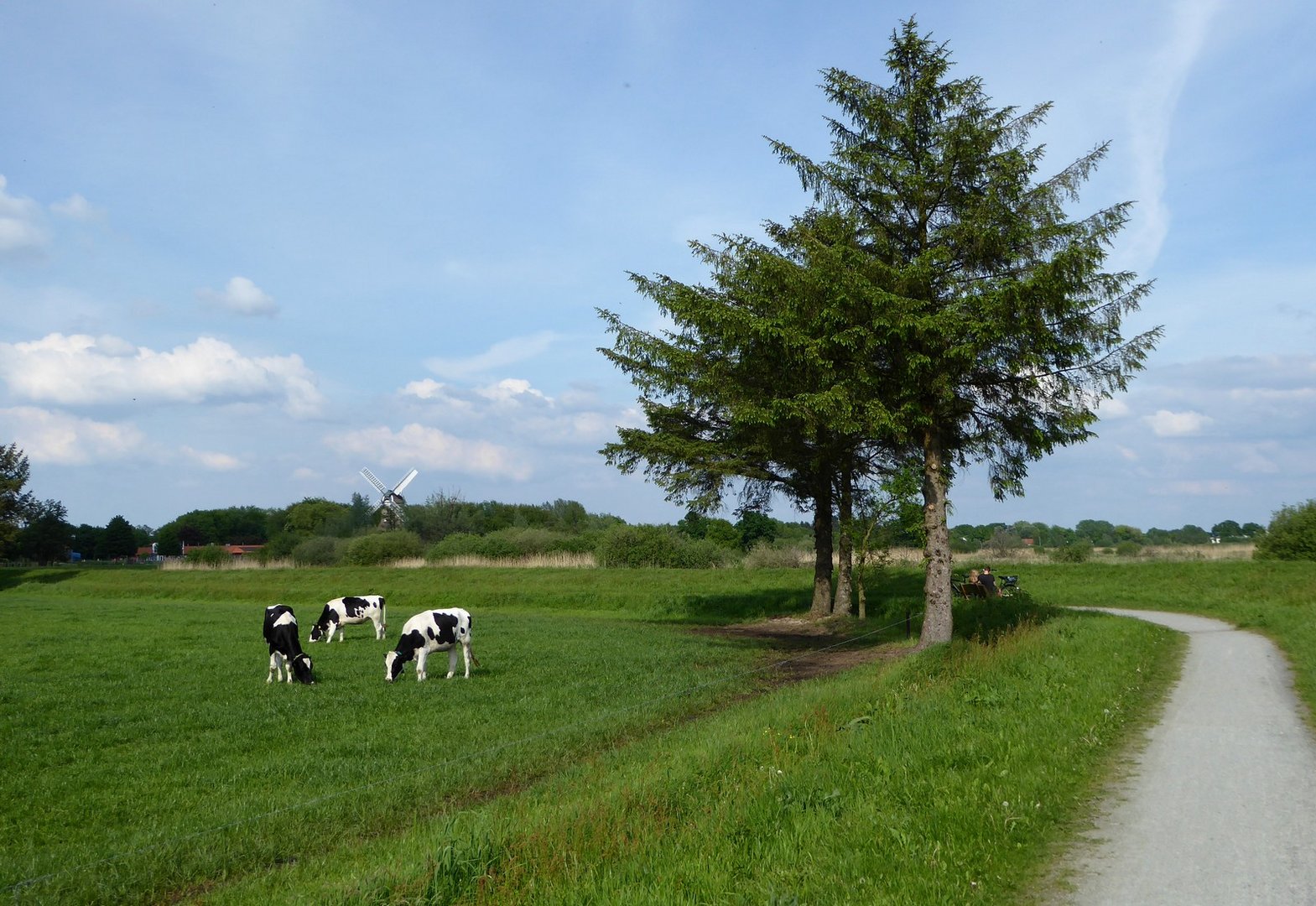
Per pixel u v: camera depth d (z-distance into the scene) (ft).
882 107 65.16
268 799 33.71
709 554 173.47
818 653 76.28
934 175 65.21
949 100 65.21
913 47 65.10
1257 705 41.50
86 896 25.09
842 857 21.43
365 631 102.83
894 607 109.40
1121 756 31.86
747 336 64.18
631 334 88.33
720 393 73.77
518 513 341.41
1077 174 62.49
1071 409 64.49
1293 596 95.20
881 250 65.46
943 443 69.41
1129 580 124.77
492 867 22.20
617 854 22.74
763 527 255.29
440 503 300.61
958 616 87.81
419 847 25.31
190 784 36.29
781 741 33.47
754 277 63.41
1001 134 64.75
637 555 169.99
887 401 61.98
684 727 43.91
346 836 29.86
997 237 60.29
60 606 147.54
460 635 62.23
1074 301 58.85
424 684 59.41
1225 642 67.21
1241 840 22.82
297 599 158.40
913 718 35.58
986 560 156.25
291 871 26.08
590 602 137.80
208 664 70.49
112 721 47.75
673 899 19.48
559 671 64.90
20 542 257.34
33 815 32.42
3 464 249.34
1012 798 25.41
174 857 27.73
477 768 37.27
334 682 60.34
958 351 56.65
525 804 29.19
